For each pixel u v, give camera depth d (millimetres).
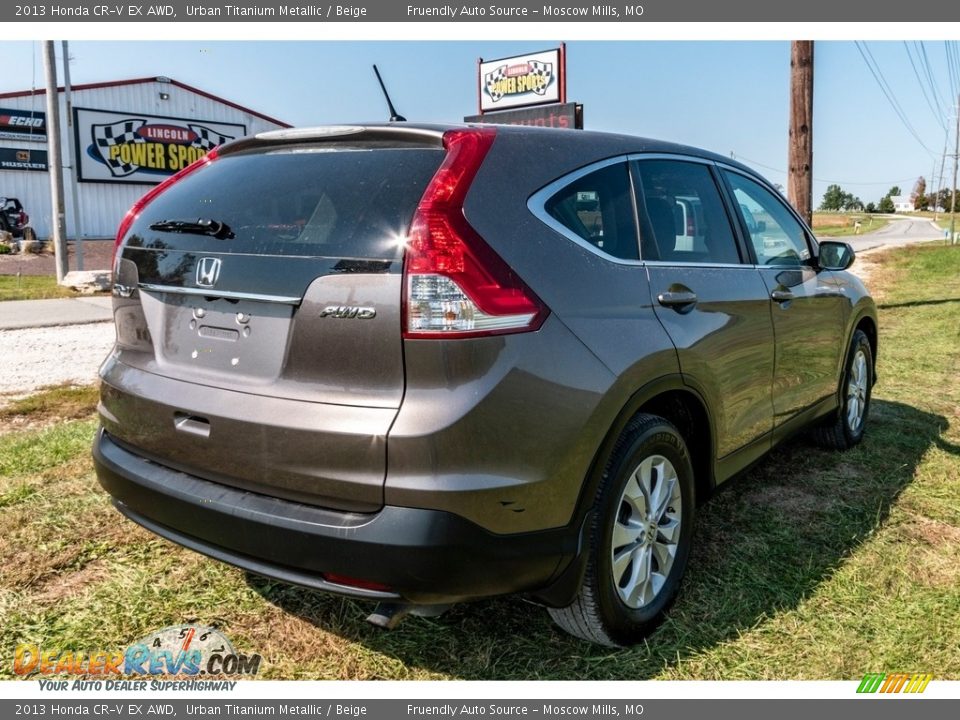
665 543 2850
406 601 2121
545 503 2260
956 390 6387
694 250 3119
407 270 2080
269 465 2213
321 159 2461
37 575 3049
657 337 2652
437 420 2043
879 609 2924
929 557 3320
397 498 2059
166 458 2494
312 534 2117
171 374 2502
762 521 3688
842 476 4301
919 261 22047
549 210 2441
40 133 29891
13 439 4668
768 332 3436
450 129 2352
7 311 11016
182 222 2533
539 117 17812
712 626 2814
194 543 2418
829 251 4016
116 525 3514
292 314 2229
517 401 2158
